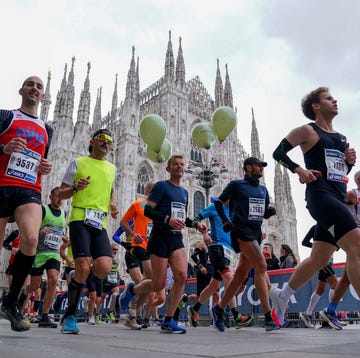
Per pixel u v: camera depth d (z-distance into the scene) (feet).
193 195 172.76
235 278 28.22
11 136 18.01
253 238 26.50
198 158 187.73
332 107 19.38
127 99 171.63
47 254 33.78
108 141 24.95
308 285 43.14
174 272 24.47
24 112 19.11
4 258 140.26
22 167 17.76
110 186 24.93
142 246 34.53
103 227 23.94
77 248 22.50
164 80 191.31
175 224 23.91
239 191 27.37
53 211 34.58
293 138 18.54
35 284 34.50
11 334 19.56
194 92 202.49
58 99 164.35
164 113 181.68
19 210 17.39
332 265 42.68
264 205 27.76
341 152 18.37
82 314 72.59
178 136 178.50
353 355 10.93
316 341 16.89
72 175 24.07
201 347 13.85
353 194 25.20
